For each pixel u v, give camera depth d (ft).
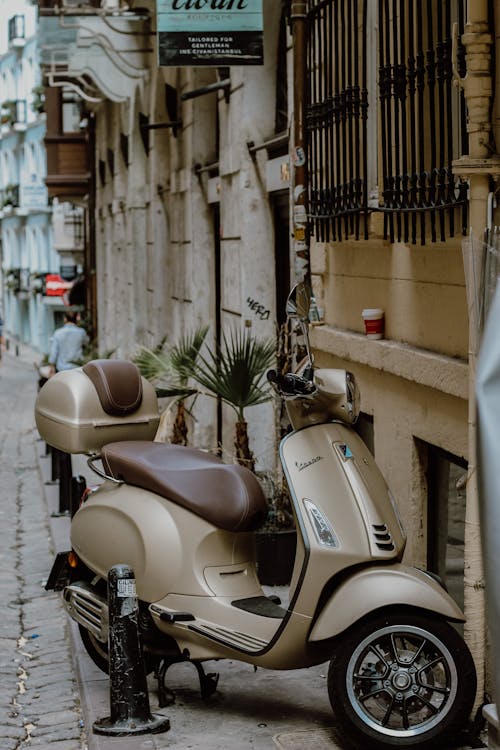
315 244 33.35
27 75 207.51
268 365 31.22
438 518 25.21
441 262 23.52
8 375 145.38
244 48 34.55
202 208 53.26
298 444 19.43
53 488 48.19
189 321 54.44
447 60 21.81
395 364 25.36
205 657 20.20
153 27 59.67
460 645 18.37
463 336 22.41
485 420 11.16
